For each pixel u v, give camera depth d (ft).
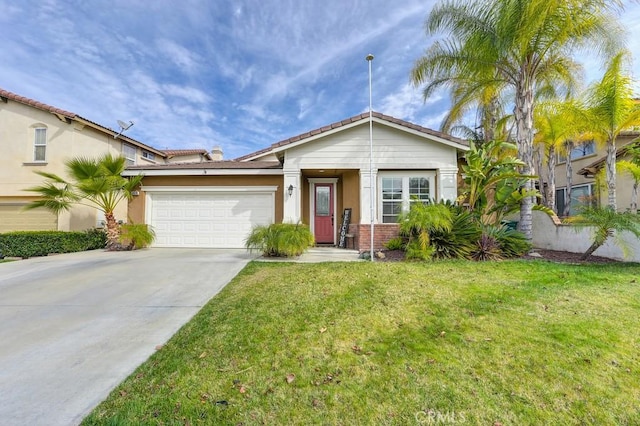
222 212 39.63
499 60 33.01
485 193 32.04
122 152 55.21
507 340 11.29
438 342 11.27
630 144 42.47
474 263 24.59
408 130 34.78
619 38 31.04
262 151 55.57
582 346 10.79
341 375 9.44
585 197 53.83
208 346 11.47
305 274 21.13
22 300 17.39
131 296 17.99
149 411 8.01
